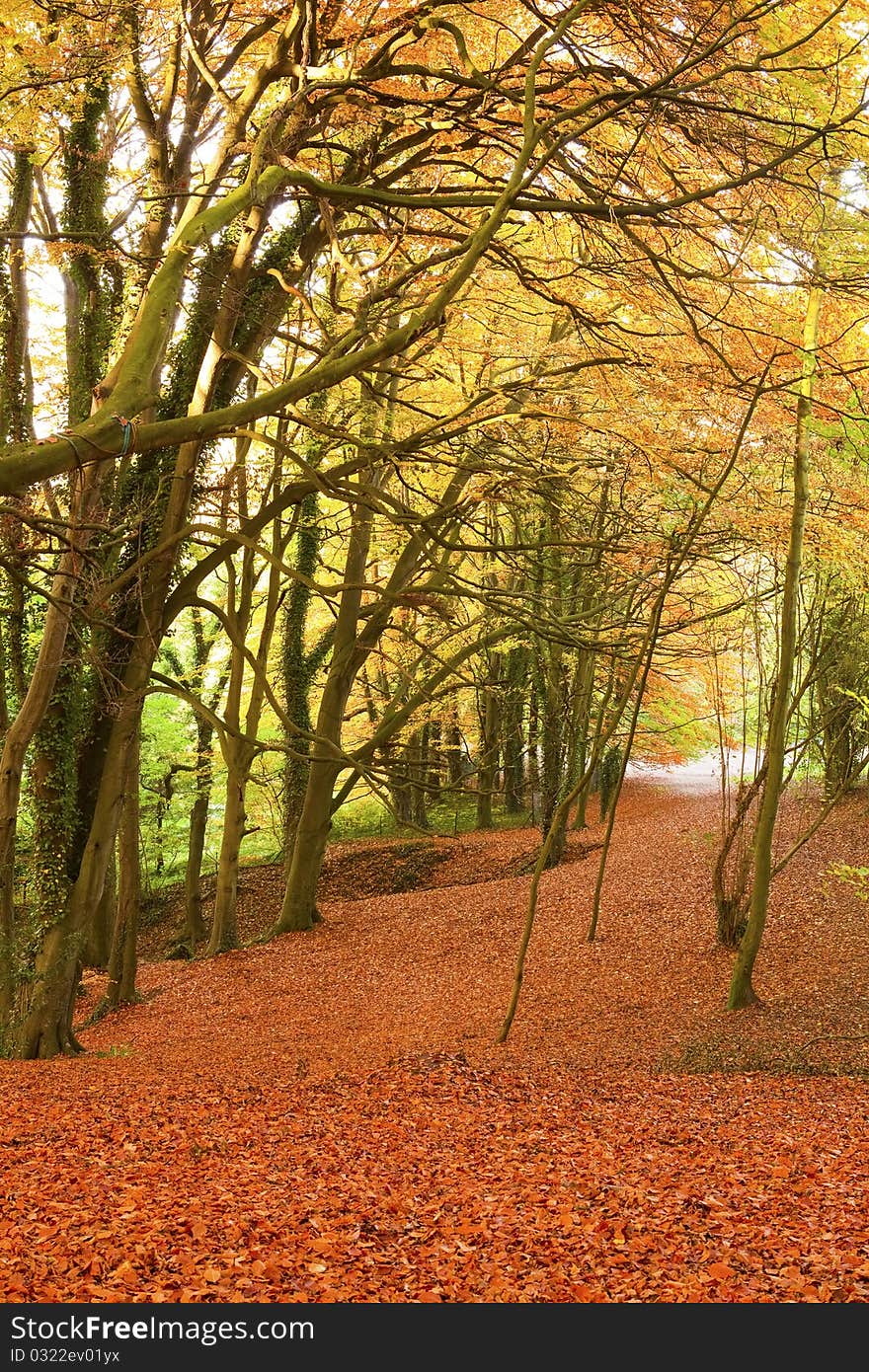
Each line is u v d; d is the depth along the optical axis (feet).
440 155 48.60
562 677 96.07
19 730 49.90
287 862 94.48
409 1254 23.11
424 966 72.43
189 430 28.78
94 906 53.62
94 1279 20.33
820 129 34.27
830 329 49.14
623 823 115.55
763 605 63.62
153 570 51.78
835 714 64.34
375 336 60.85
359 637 84.02
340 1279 21.18
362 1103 39.93
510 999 61.46
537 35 39.27
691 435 50.24
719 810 111.75
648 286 43.52
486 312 61.72
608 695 76.69
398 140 49.52
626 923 74.08
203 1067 49.14
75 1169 28.35
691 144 39.58
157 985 75.00
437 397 70.03
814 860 77.30
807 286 39.70
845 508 54.13
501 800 135.85
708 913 72.43
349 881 113.09
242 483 68.64
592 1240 23.95
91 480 44.09
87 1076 45.01
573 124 42.09
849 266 43.06
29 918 53.47
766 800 54.49
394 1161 30.96
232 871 82.33
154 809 110.22
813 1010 52.44
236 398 65.46
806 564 55.83
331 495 38.75
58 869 52.60
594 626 56.44
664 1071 46.39
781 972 58.65
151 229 53.62
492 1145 33.76
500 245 42.01
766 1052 47.47
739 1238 24.22
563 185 44.55
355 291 64.90
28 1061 49.75
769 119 35.60
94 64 45.65
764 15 32.91
